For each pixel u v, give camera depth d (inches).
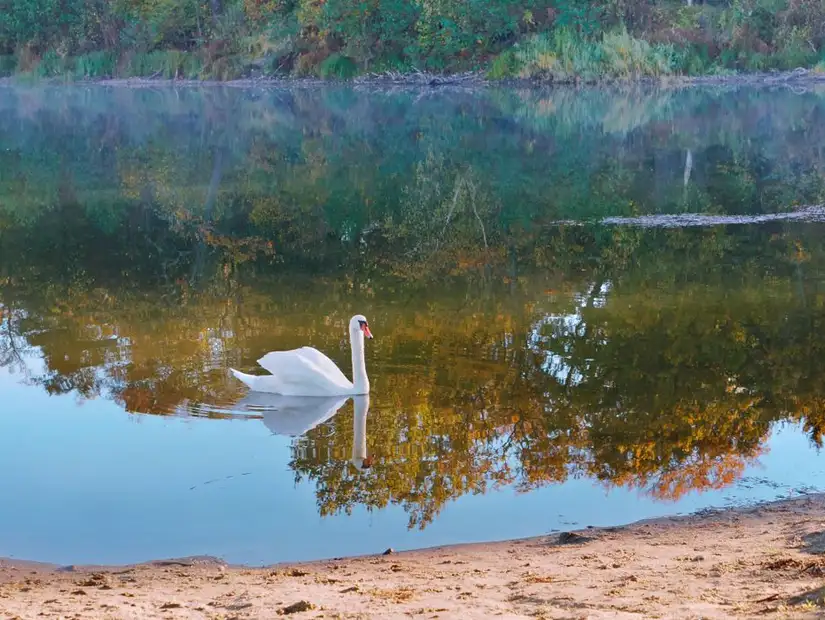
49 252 840.3
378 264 768.3
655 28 2089.1
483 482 358.6
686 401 440.5
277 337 552.4
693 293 640.4
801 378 473.1
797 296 626.8
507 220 912.9
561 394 450.6
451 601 226.1
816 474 361.1
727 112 1609.3
